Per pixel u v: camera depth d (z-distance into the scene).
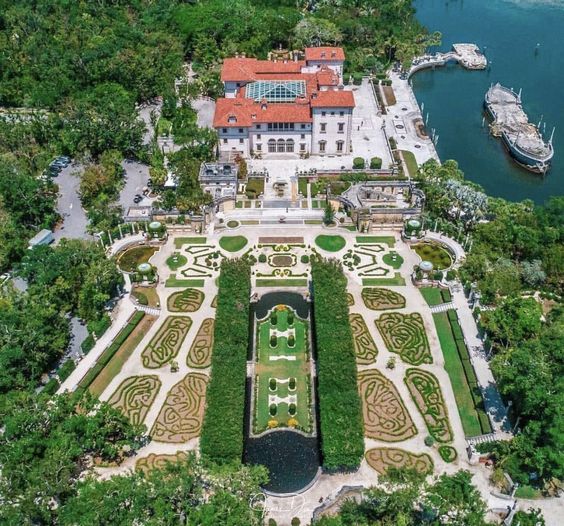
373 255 179.38
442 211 190.62
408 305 162.00
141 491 102.44
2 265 169.38
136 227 186.88
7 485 108.62
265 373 145.00
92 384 140.12
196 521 98.31
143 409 134.62
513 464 116.38
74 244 164.50
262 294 166.88
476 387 138.00
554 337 134.00
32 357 136.75
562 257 164.62
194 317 158.50
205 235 187.62
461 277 165.12
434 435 129.00
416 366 144.62
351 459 119.06
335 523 103.06
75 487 111.75
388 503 104.56
